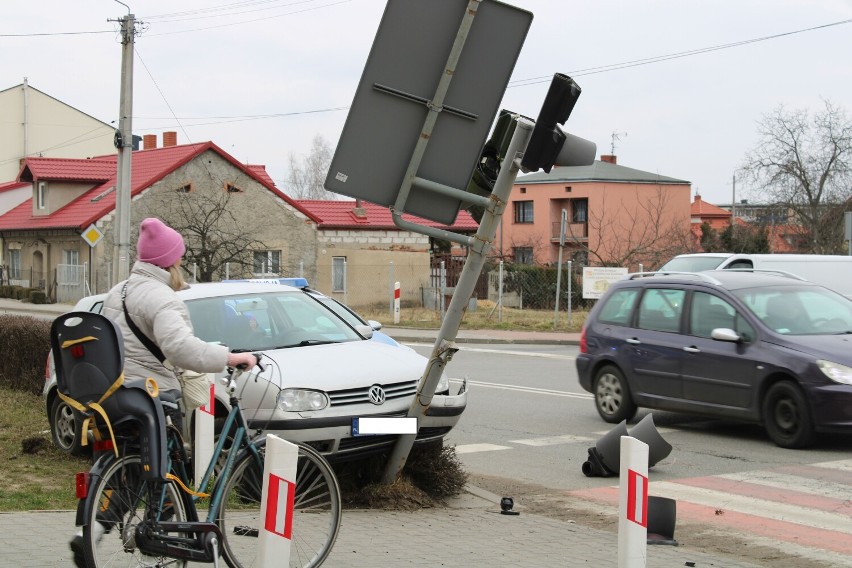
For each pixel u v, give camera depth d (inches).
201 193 1743.4
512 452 453.4
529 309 1662.2
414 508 329.7
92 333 199.9
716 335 462.0
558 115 279.6
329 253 1900.8
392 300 1477.6
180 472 212.2
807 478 387.2
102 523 202.2
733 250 2079.2
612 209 2561.5
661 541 293.1
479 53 284.8
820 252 1857.8
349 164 284.4
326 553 234.7
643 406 506.0
